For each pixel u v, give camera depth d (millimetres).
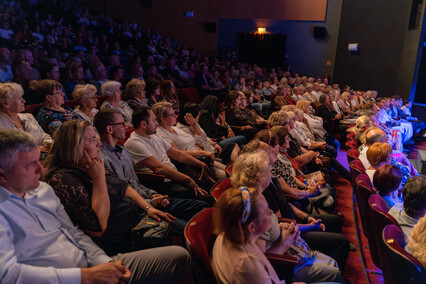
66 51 8930
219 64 12891
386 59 11984
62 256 1389
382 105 7965
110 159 2242
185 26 14266
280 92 7883
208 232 1612
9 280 1182
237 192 1312
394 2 11594
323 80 13352
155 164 2650
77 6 11336
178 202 2395
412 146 7918
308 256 2002
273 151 2428
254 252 1324
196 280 1662
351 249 2861
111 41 11312
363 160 3689
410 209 1996
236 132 5234
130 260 1601
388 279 1700
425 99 11352
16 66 3840
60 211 1502
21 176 1289
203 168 3023
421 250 1589
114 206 1824
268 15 14117
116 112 2285
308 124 5297
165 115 3297
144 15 13594
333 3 13812
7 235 1242
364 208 2445
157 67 8586
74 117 3186
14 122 2727
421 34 10383
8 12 9734
